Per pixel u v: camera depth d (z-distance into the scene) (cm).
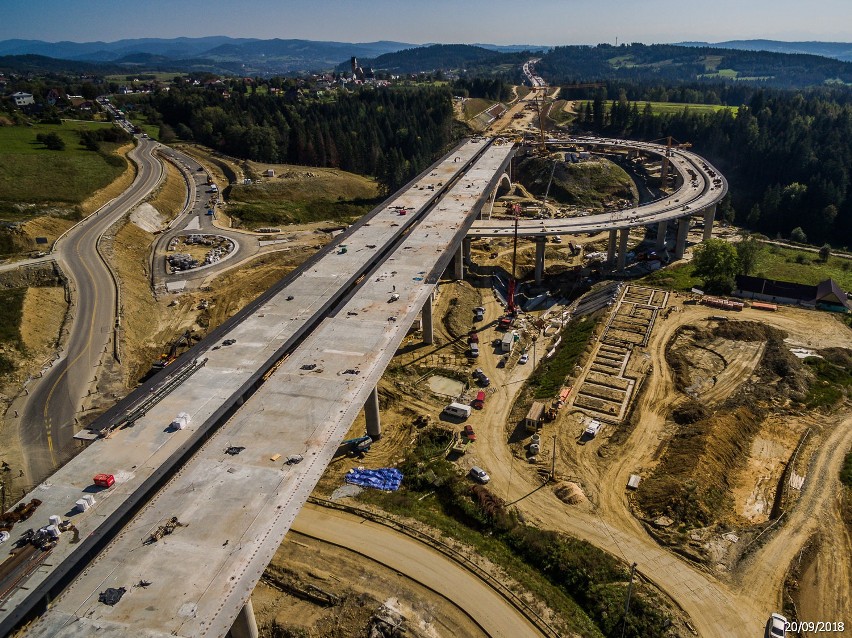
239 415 4981
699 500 5166
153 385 5253
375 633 4069
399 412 7062
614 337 8331
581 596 4484
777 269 11906
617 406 6812
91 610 3253
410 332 9131
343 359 5872
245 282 10381
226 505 3991
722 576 4506
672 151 18688
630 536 4947
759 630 4062
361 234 9556
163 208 13762
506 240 13650
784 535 4856
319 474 4266
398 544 4900
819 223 15350
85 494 4038
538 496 5497
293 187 16775
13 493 5556
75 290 9069
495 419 6850
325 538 4966
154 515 3934
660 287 10412
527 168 19688
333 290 7350
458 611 4266
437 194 12256
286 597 4434
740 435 6131
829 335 8300
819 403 6719
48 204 11762
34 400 6881
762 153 18612
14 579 3366
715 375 7319
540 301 10875
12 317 7844
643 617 4191
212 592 3344
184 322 9069
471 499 5531
